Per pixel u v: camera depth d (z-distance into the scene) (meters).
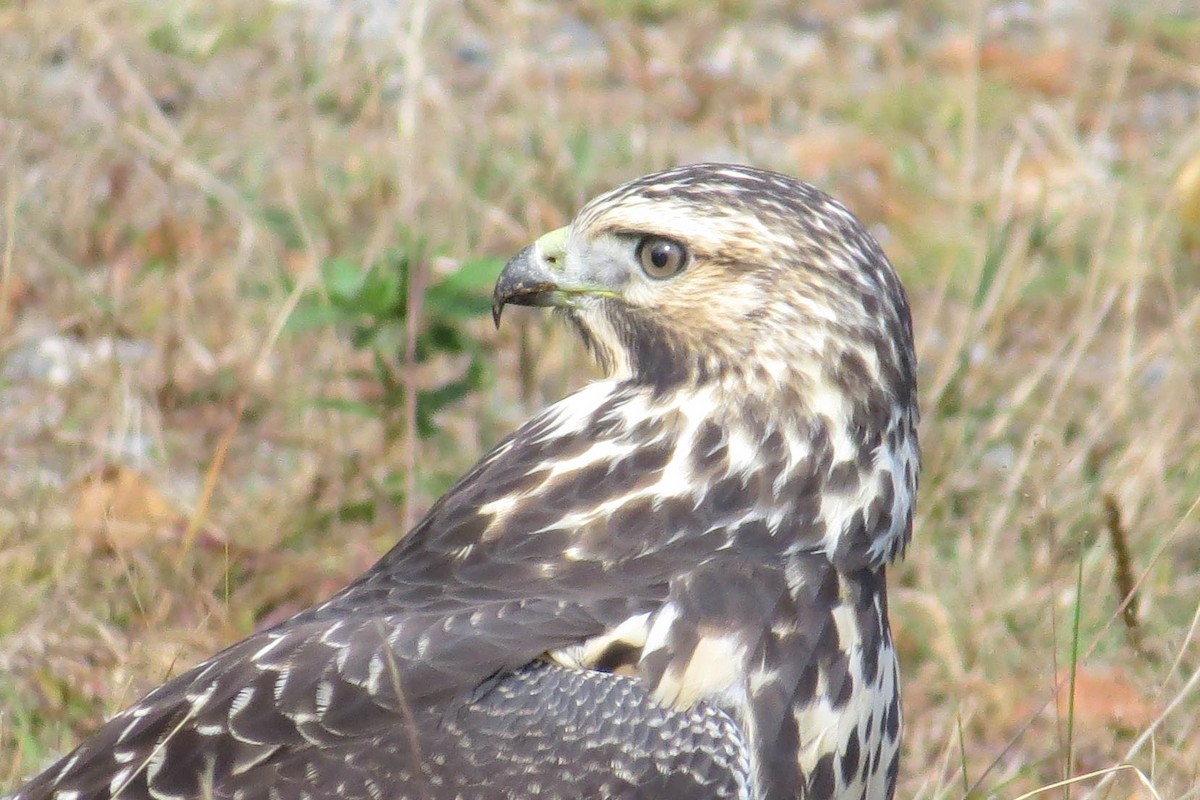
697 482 8.53
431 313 12.91
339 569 12.18
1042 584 12.41
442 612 8.09
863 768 8.41
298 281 13.84
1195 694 11.37
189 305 14.40
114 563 11.44
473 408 13.63
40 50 16.22
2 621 11.14
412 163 15.31
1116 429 13.81
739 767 7.96
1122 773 10.71
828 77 20.23
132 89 16.25
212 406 13.43
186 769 7.61
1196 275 15.99
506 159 16.31
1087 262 16.08
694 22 21.23
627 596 8.23
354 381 13.75
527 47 19.19
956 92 19.55
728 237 8.66
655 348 8.83
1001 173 17.22
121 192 15.48
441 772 7.72
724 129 18.78
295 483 12.74
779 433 8.57
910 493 8.85
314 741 7.68
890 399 8.70
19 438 12.66
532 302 9.20
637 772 7.84
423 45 17.53
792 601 8.33
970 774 11.19
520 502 8.53
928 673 12.00
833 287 8.60
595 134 17.39
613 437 8.70
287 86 17.17
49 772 7.88
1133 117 20.12
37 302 14.38
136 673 10.50
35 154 15.55
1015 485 12.86
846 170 18.31
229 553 11.86
